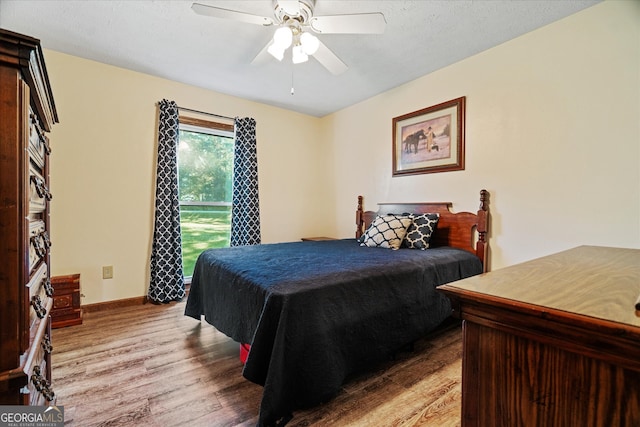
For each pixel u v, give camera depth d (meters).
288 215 4.06
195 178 3.45
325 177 4.27
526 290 0.73
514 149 2.33
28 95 0.76
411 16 2.03
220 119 3.45
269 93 3.45
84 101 2.66
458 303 0.72
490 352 0.66
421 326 1.92
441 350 2.03
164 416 1.37
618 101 1.85
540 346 0.59
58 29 2.20
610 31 1.88
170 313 2.72
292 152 4.09
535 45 2.20
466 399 0.70
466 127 2.64
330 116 4.19
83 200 2.68
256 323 1.50
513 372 0.62
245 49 2.48
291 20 1.82
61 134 2.56
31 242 0.92
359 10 1.96
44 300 1.14
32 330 0.91
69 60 2.58
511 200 2.35
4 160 0.71
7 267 0.71
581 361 0.53
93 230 2.73
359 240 3.08
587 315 0.55
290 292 1.38
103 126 2.76
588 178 1.97
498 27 2.17
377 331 1.65
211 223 3.58
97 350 2.00
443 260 2.19
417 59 2.64
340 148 4.04
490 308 0.65
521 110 2.29
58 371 1.73
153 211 3.04
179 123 3.17
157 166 3.00
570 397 0.55
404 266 1.92
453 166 2.73
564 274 0.93
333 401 1.47
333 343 1.43
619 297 0.67
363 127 3.69
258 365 1.32
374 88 3.30
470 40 2.34
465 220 2.62
